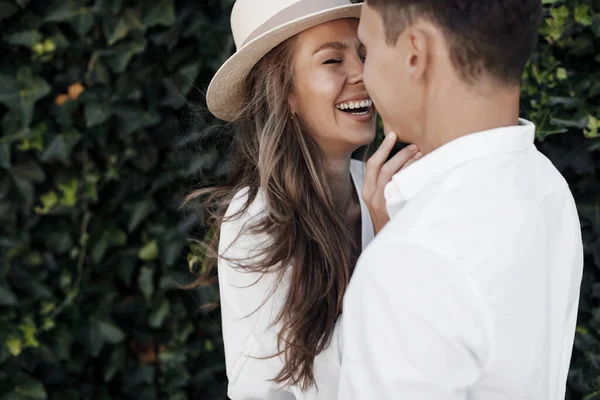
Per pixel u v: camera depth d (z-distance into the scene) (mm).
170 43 2383
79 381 2648
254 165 1572
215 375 2674
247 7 1471
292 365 1381
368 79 1105
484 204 1017
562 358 1276
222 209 1621
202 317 2623
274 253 1391
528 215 1049
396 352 978
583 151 2184
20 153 2439
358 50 1429
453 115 1052
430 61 1036
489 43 1004
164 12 2361
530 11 1037
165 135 2486
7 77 2385
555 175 1212
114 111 2428
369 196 1276
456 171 1039
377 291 996
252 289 1419
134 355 2652
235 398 1547
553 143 2205
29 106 2377
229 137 2391
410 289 976
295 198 1453
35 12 2365
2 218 2447
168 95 2439
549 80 2158
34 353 2555
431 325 964
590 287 2262
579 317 2281
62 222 2520
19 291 2520
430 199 1024
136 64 2424
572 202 1231
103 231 2525
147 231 2555
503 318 992
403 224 1014
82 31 2359
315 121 1457
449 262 970
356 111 1468
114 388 2695
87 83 2439
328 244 1438
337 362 1352
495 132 1048
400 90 1074
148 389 2646
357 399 1011
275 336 1431
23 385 2549
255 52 1444
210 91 1559
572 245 1205
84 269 2553
